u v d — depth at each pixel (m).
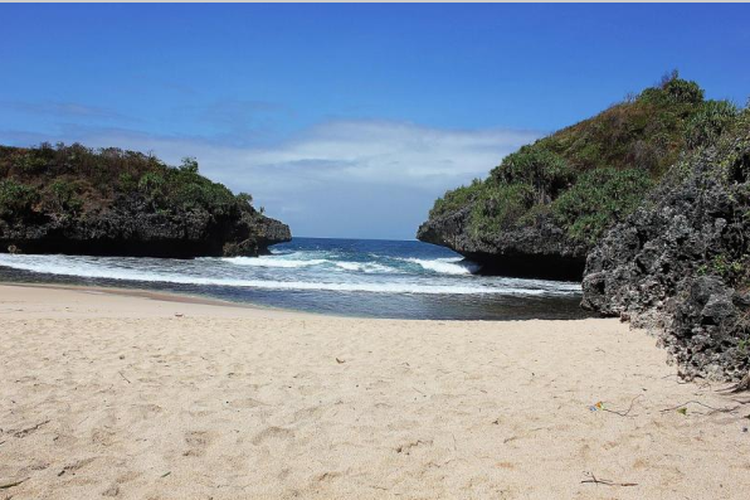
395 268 31.56
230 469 3.78
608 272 13.14
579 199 25.95
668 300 9.36
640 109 32.72
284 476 3.67
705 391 5.66
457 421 4.79
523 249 27.41
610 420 4.81
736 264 7.61
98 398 5.16
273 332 9.26
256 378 6.10
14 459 3.82
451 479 3.64
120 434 4.34
